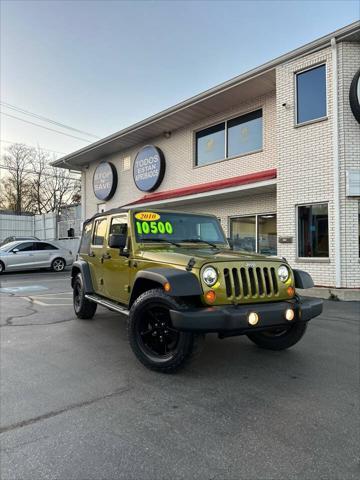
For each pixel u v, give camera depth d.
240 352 5.10
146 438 2.90
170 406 3.46
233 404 3.49
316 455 2.65
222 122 13.59
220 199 13.29
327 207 9.62
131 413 3.32
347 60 9.38
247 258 4.38
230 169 13.12
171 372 4.25
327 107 9.59
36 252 17.61
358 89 9.08
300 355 4.96
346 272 9.20
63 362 4.73
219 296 4.03
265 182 10.87
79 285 7.23
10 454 2.70
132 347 4.51
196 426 3.08
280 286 4.45
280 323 4.16
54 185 46.97
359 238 9.29
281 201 10.46
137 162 16.92
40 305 8.84
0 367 4.55
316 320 6.98
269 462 2.57
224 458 2.62
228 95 12.23
